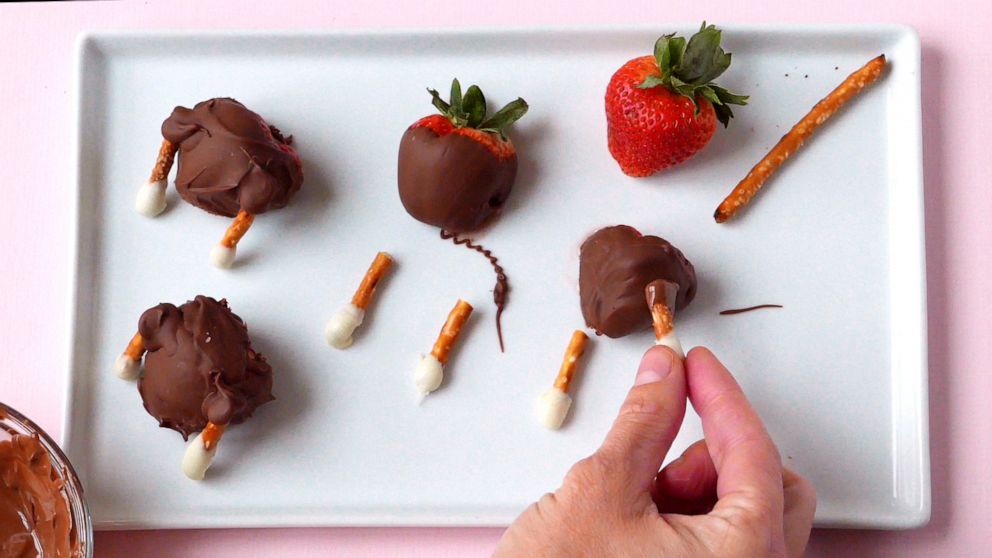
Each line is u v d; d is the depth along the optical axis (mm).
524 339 561
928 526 560
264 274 566
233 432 559
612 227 549
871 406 558
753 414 489
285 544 562
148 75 573
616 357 559
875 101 567
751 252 562
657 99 530
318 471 558
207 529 562
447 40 565
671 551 464
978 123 574
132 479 558
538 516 474
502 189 553
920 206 555
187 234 568
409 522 548
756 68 567
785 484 515
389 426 559
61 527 543
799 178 564
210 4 580
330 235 567
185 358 531
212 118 542
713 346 560
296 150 569
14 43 582
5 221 578
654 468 481
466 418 559
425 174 541
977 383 564
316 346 563
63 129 582
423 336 562
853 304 561
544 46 566
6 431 539
